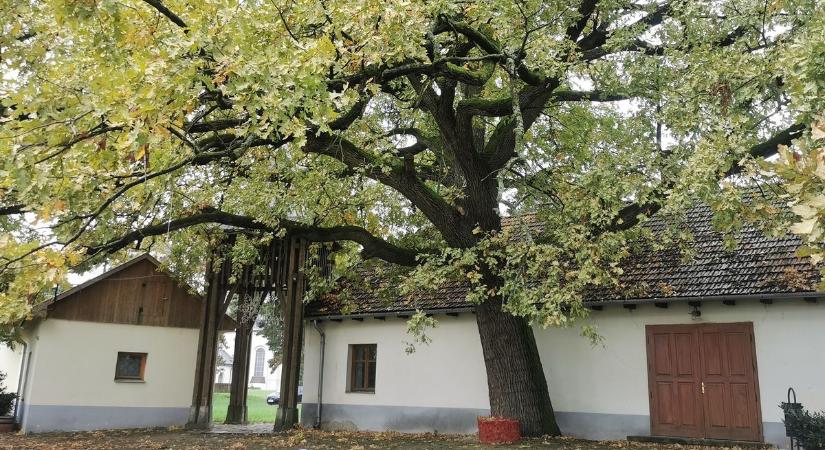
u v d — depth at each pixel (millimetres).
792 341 11664
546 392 13180
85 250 9312
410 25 8227
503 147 12641
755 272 12055
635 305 13227
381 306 16438
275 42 7664
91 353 16453
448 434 15125
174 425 17266
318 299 17953
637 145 11055
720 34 10406
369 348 17219
